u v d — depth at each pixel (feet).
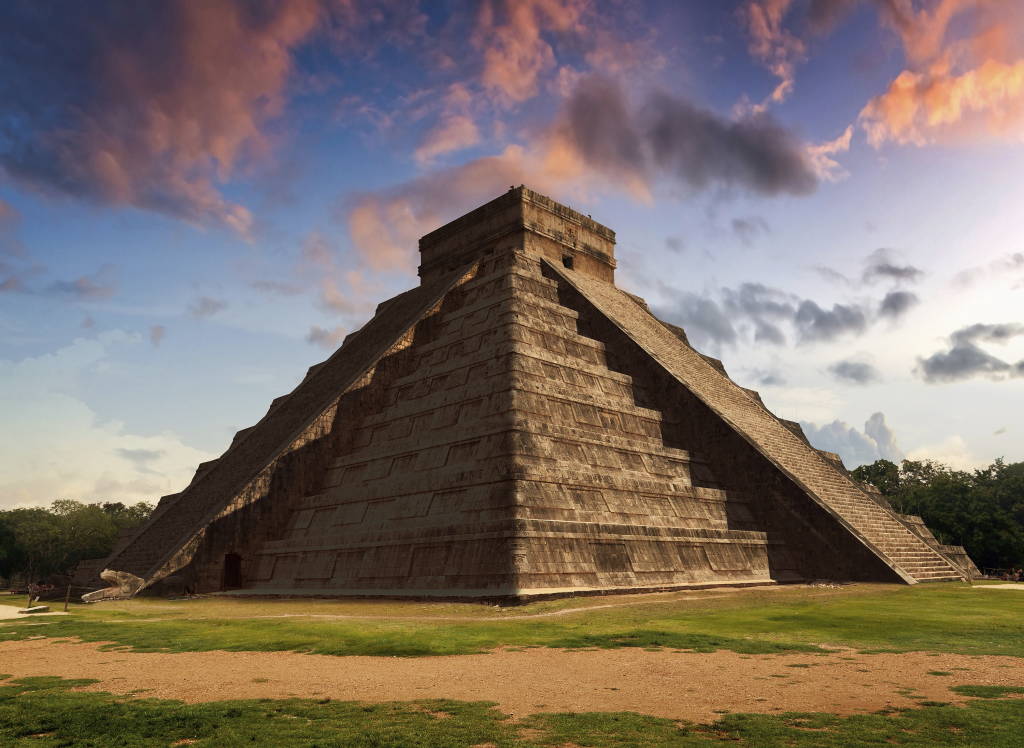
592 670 43.14
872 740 27.96
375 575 97.66
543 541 85.92
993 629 58.85
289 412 151.12
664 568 98.17
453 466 99.50
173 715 32.30
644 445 114.62
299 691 37.81
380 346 147.13
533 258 155.94
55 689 38.81
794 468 130.93
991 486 340.39
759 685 38.70
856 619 65.46
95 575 137.18
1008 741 27.61
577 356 127.03
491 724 30.78
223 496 127.85
